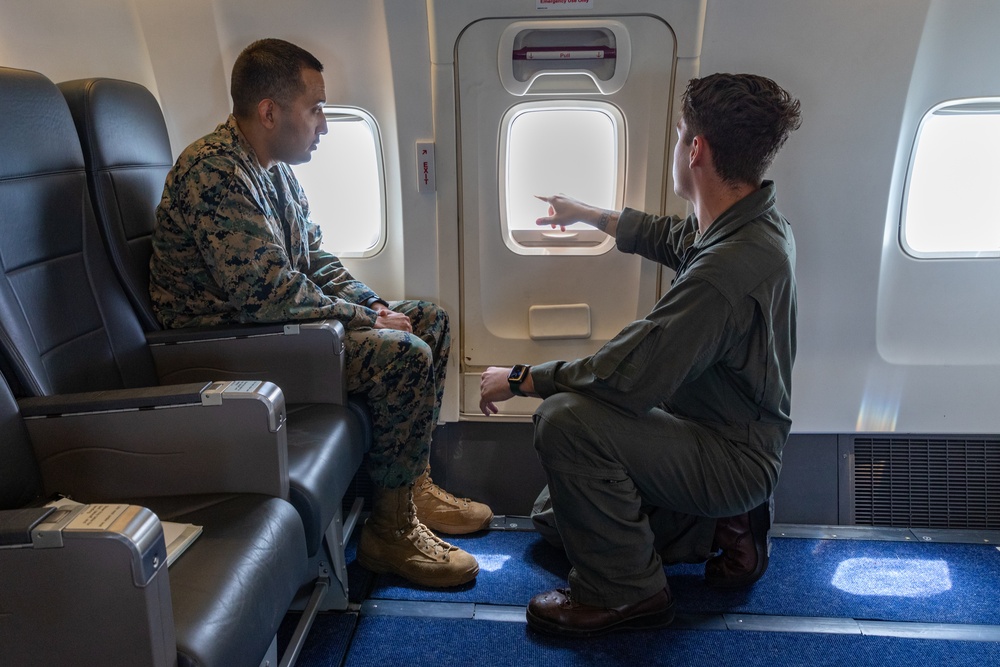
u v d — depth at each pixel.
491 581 2.30
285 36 2.44
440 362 2.52
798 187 2.52
